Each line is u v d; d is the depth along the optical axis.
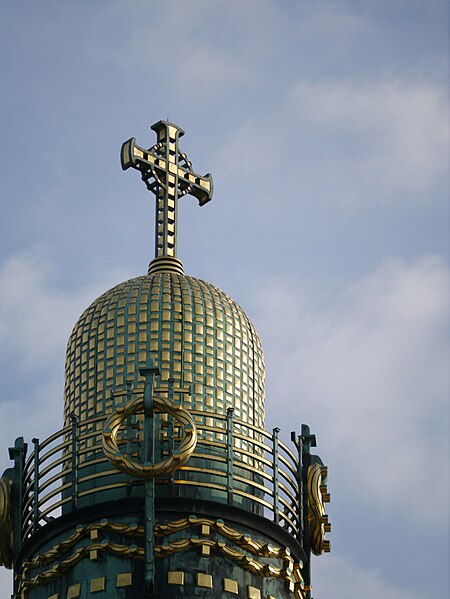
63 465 87.94
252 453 86.56
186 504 83.75
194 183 98.00
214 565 82.94
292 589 84.44
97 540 83.19
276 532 85.19
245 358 90.69
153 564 81.88
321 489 88.44
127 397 86.00
